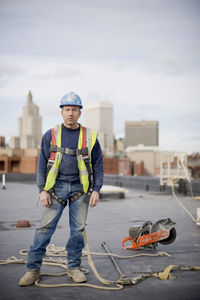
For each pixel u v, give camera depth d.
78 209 3.52
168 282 3.44
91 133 3.52
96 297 3.07
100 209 9.48
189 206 10.21
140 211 9.05
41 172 3.47
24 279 3.37
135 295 3.11
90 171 3.49
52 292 3.19
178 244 5.12
